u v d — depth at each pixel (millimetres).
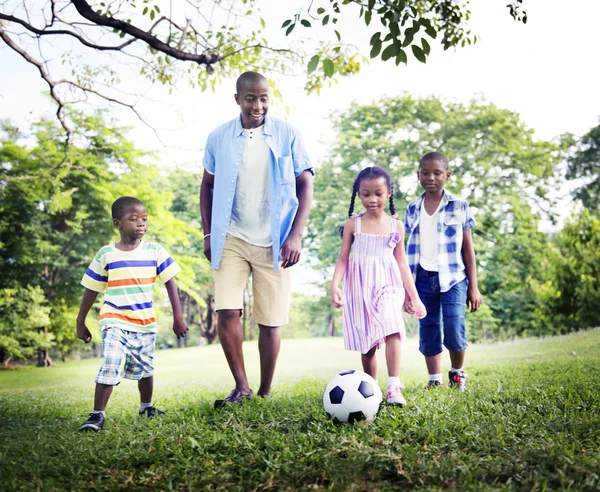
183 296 29031
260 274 4168
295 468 2426
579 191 24797
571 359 6664
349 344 4000
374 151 25031
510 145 24703
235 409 3555
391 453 2520
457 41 5414
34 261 18609
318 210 25219
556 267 13281
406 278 4074
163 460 2725
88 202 18922
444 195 4621
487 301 23594
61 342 19578
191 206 26391
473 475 2268
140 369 3967
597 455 2402
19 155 17781
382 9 3939
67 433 3363
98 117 17750
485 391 4102
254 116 4105
